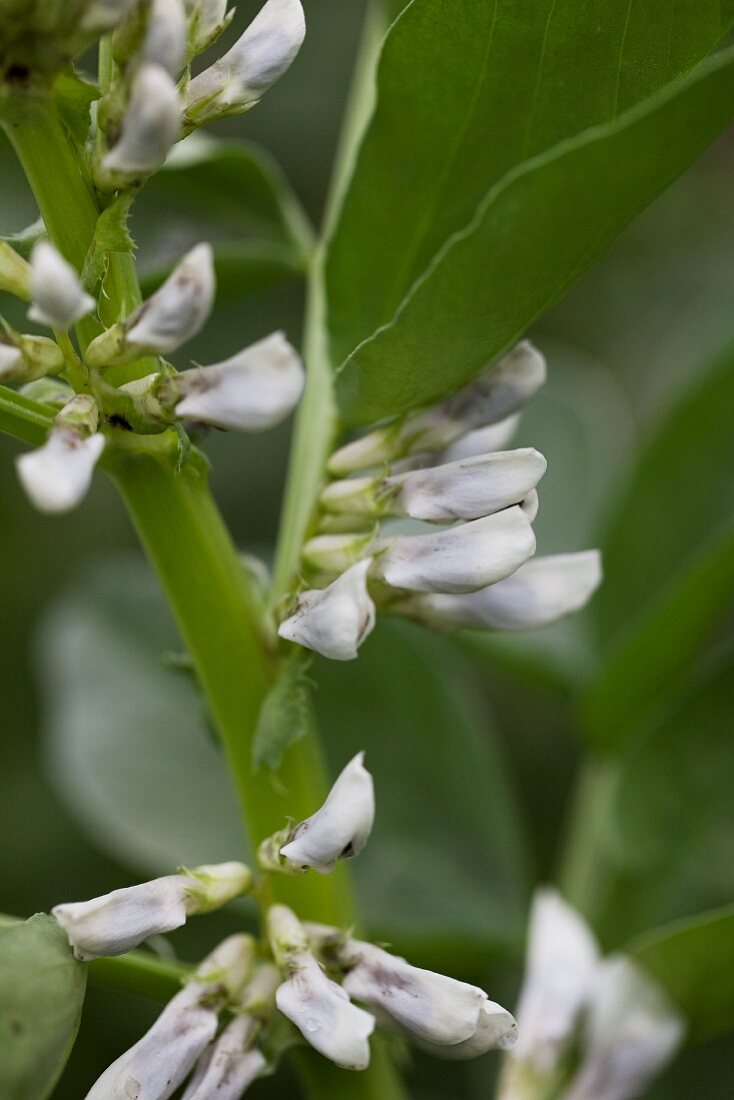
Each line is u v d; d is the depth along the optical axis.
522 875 0.52
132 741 0.53
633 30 0.42
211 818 0.52
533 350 0.44
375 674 0.52
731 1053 0.52
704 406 0.53
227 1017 0.43
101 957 0.42
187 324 0.40
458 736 0.52
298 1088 0.63
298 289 0.75
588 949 0.48
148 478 0.43
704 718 0.50
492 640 0.53
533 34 0.42
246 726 0.44
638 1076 0.47
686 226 0.80
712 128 0.41
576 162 0.41
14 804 0.73
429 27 0.42
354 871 0.52
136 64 0.40
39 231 0.42
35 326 0.48
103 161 0.41
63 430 0.41
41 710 0.77
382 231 0.44
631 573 0.53
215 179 0.49
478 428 0.44
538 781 0.74
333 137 0.78
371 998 0.42
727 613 0.52
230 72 0.42
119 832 0.52
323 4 0.78
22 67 0.40
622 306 0.82
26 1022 0.41
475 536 0.42
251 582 0.44
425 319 0.42
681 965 0.47
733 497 0.53
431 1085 0.61
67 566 0.79
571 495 0.56
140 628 0.55
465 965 0.51
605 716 0.52
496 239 0.41
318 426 0.45
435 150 0.43
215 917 0.63
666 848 0.50
